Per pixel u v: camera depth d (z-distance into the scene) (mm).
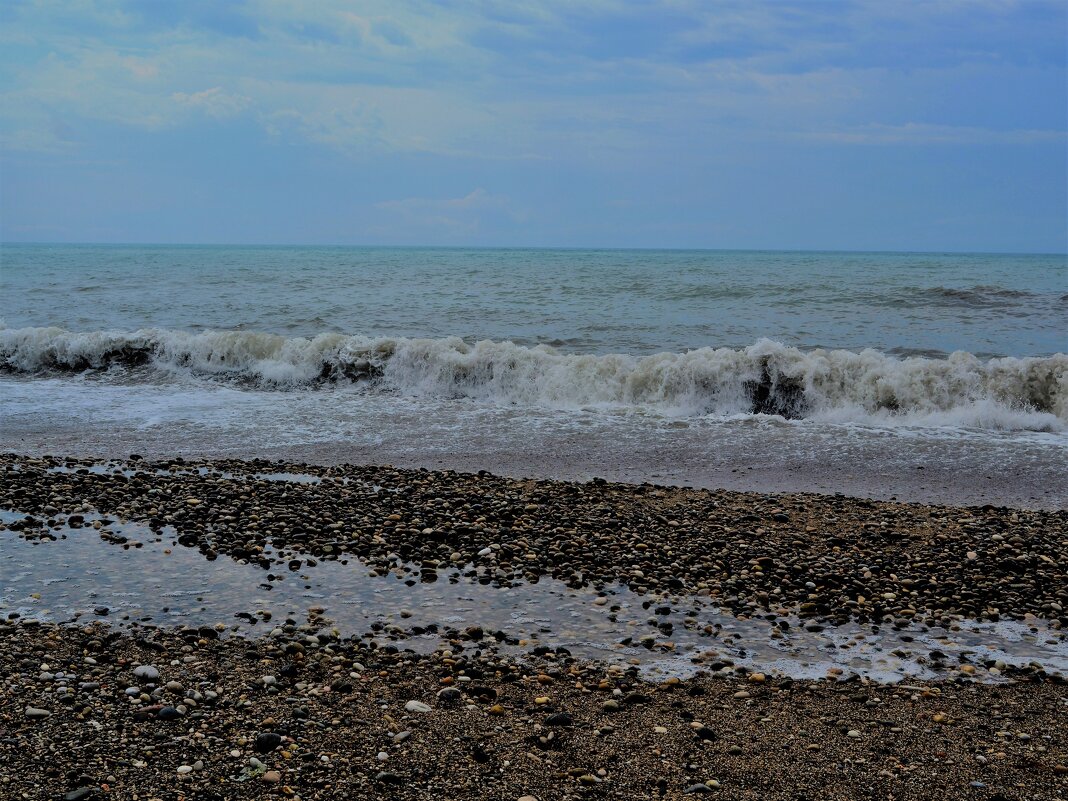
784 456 11688
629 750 4570
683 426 13203
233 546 7910
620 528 8531
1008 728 4898
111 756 4305
